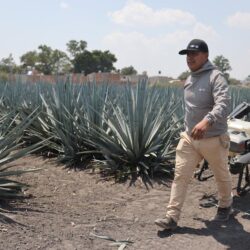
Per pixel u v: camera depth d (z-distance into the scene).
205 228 4.71
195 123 4.44
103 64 79.50
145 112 6.85
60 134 7.65
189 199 5.70
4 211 4.82
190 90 4.50
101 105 7.80
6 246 3.95
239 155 5.22
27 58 68.38
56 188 6.09
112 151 7.05
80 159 7.54
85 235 4.38
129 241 4.29
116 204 5.46
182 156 4.50
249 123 5.69
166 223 4.46
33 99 9.59
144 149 6.82
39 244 4.07
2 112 9.47
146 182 6.45
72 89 8.77
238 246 4.30
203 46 4.38
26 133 8.77
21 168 7.23
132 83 8.57
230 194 4.81
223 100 4.22
